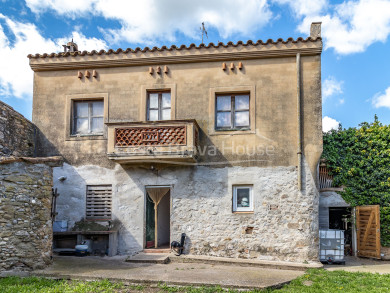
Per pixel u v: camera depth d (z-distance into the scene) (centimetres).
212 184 977
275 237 933
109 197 1026
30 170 777
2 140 902
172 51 1024
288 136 964
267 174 959
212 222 962
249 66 1004
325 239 991
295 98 974
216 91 1007
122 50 1035
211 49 1007
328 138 1187
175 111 1014
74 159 1037
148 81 1038
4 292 603
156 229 1005
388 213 1110
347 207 1163
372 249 1073
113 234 969
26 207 758
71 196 1023
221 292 654
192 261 910
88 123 1064
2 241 711
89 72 1062
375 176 1138
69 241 1006
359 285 705
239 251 940
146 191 1013
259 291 651
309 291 652
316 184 945
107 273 749
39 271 752
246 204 972
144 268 817
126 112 1035
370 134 1177
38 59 1070
